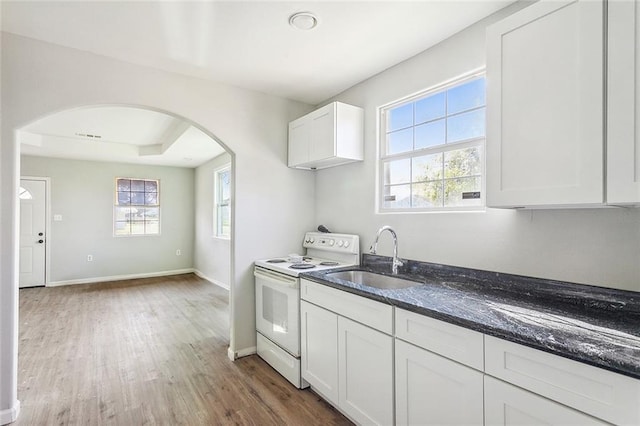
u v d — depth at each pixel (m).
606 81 1.20
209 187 6.42
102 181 6.37
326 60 2.47
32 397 2.27
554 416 1.07
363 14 1.91
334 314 2.06
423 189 2.42
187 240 7.24
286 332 2.54
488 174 1.57
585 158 1.25
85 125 4.59
